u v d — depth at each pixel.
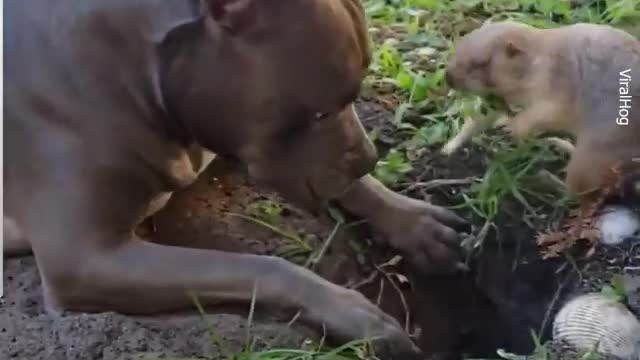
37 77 1.36
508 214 1.56
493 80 1.56
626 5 1.79
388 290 1.52
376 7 1.85
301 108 1.33
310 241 1.52
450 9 1.84
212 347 1.33
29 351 1.32
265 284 1.36
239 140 1.37
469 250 1.54
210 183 1.58
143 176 1.40
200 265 1.37
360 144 1.39
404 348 1.36
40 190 1.37
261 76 1.32
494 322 1.53
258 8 1.29
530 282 1.53
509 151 1.61
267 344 1.33
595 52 1.52
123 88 1.36
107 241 1.37
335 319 1.35
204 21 1.32
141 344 1.33
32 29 1.37
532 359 1.36
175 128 1.39
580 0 1.85
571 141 1.64
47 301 1.39
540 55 1.54
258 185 1.44
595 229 1.52
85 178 1.36
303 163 1.37
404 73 1.72
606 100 1.51
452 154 1.63
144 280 1.36
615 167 1.51
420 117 1.68
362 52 1.34
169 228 1.52
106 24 1.35
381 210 1.54
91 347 1.32
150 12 1.33
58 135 1.37
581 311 1.42
